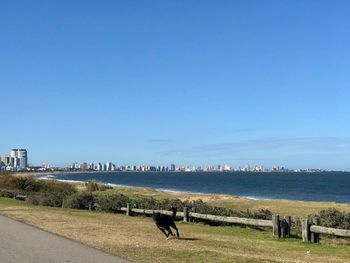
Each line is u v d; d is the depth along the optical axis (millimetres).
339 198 73875
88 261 9820
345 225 15586
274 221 15750
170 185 127188
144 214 23266
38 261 9797
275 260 10586
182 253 11141
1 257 10281
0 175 59531
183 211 21062
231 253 11422
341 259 11445
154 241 13383
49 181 58219
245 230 17938
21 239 13312
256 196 77188
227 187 115312
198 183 144750
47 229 15930
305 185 130125
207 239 14555
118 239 13516
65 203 29125
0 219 19484
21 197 37531
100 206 26359
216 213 20609
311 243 14461
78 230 15703
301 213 31094
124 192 60219
